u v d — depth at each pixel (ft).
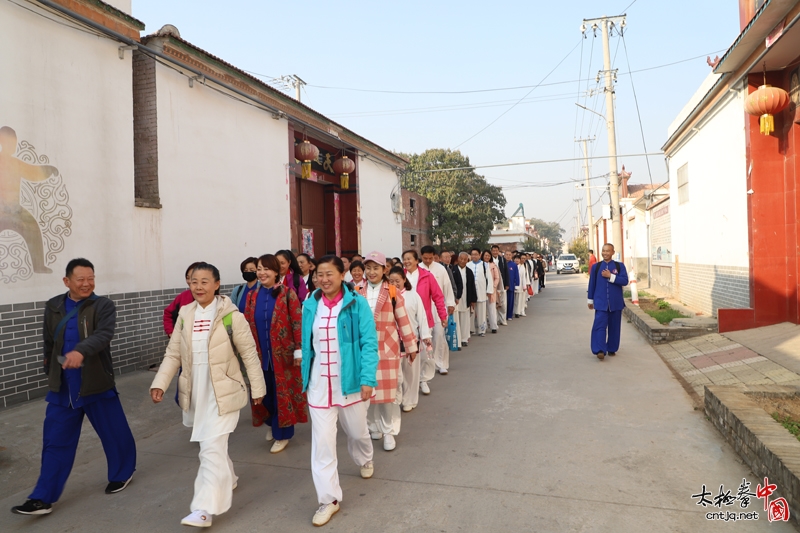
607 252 27.20
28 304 20.44
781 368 20.63
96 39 23.90
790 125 27.66
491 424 17.97
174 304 18.54
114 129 24.68
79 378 12.78
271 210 38.04
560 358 28.63
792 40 24.29
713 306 36.70
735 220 32.14
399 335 18.62
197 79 30.58
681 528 10.83
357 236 54.95
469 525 11.25
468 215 97.35
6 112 20.06
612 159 64.03
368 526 11.39
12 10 20.36
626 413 18.45
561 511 11.69
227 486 11.68
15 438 16.69
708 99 35.29
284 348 15.83
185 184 29.66
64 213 22.16
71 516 12.42
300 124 41.96
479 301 38.09
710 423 17.03
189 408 12.14
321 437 11.87
